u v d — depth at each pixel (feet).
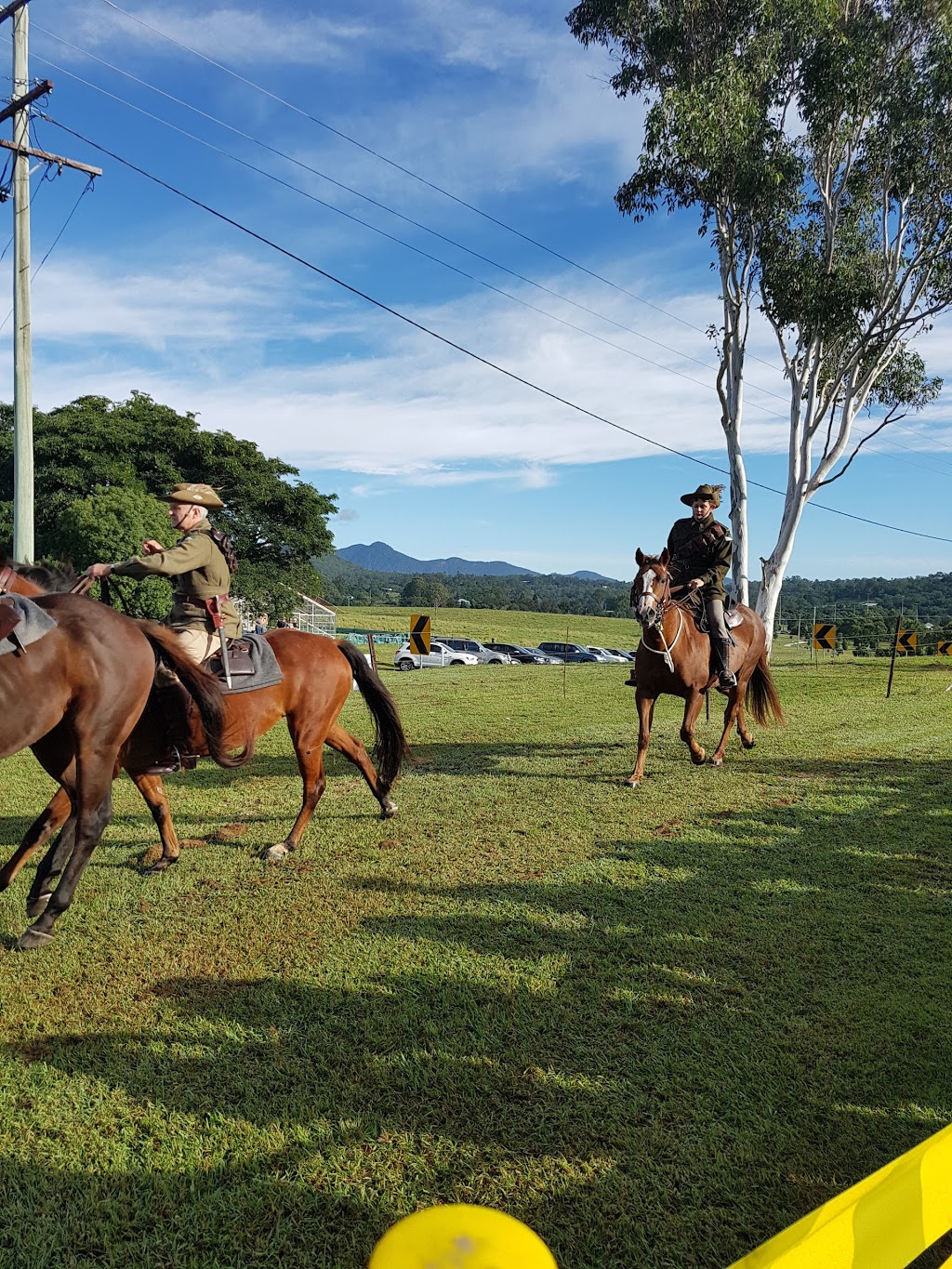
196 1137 8.55
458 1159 8.25
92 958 12.80
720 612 26.68
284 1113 8.94
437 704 46.37
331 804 22.85
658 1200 7.77
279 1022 10.91
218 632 16.56
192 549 15.81
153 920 14.33
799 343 67.92
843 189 64.59
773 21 59.52
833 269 63.98
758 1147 8.50
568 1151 8.40
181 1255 7.09
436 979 12.12
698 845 19.12
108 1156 8.27
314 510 139.54
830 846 19.11
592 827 20.57
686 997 11.73
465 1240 2.25
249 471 133.08
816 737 34.35
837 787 25.03
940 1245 7.48
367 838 19.58
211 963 12.67
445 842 19.21
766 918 14.76
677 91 57.77
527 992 11.79
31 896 13.93
